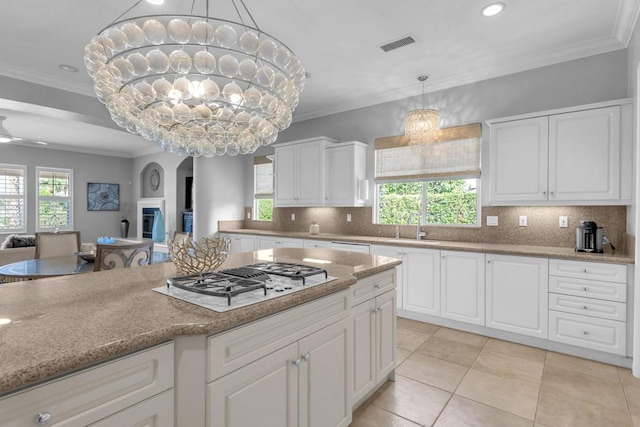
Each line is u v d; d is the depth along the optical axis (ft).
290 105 6.73
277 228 18.90
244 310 3.92
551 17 8.81
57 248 12.80
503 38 9.87
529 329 9.55
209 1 8.11
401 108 14.15
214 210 19.29
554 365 8.51
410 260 11.84
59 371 2.62
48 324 3.43
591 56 10.25
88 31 9.37
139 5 8.21
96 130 19.80
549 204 9.84
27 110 13.08
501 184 10.59
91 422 2.86
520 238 11.35
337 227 16.24
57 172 25.03
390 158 14.35
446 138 12.84
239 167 20.57
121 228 27.76
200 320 3.59
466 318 10.64
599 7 8.36
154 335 3.24
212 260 5.55
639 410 6.62
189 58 5.20
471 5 8.33
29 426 2.54
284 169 16.49
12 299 4.40
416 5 8.36
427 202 13.65
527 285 9.57
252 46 5.32
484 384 7.61
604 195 9.00
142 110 6.03
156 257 11.84
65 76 12.35
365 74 12.39
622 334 8.30
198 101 5.90
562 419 6.35
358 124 15.44
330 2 8.25
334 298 5.43
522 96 11.37
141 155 27.53
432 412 6.57
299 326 4.72
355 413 6.53
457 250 10.78
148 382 3.28
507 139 10.49
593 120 9.15
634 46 8.80
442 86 12.95
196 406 3.53
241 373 3.88
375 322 6.82
